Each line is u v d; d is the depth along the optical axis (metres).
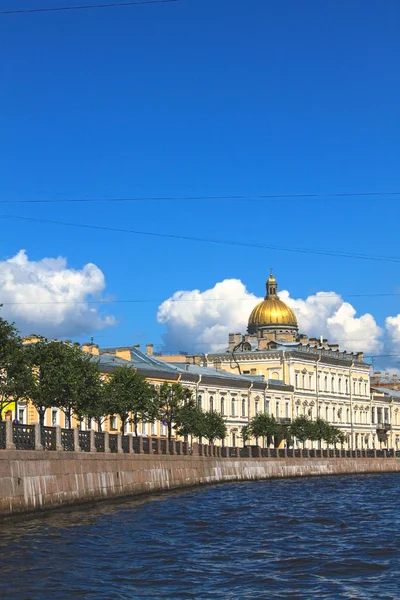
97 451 42.41
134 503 44.22
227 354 116.06
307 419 105.81
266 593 20.86
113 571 23.30
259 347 119.25
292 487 65.44
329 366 122.25
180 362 101.19
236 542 29.59
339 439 112.62
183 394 76.31
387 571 23.81
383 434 136.00
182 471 59.66
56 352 52.84
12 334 44.72
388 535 31.92
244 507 44.19
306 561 25.34
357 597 20.42
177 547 28.00
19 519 32.22
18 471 32.41
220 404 98.00
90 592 20.59
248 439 97.88
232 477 73.12
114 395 64.38
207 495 53.41
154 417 69.12
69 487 37.69
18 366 45.06
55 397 52.03
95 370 55.12
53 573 22.67
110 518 35.59
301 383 115.19
